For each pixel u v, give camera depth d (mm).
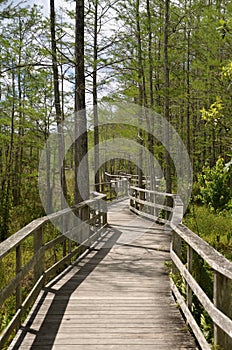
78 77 8523
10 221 10930
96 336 3867
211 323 3932
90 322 4219
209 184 11578
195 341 3764
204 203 12039
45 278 5355
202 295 3406
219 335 3035
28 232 4102
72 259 7195
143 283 5695
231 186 13180
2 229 10438
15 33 13422
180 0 13453
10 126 15562
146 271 6363
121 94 12539
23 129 15977
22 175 15258
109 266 6691
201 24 12812
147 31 12578
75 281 5770
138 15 12102
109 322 4223
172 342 3748
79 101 8555
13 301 5461
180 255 5477
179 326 4133
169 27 11984
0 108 14398
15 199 15438
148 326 4125
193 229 8836
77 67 8516
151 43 13117
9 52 12867
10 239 3689
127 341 3758
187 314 4062
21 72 12938
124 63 12172
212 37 12758
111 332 3965
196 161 19391
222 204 11352
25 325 4125
